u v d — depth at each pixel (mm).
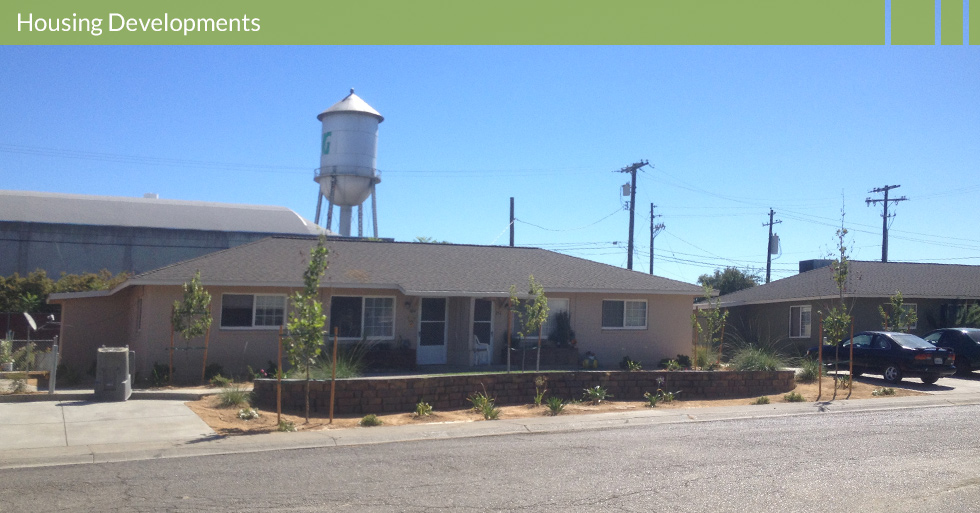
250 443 11234
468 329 22672
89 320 23078
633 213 36125
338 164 39844
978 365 22078
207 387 17203
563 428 13109
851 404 16219
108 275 35688
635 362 24203
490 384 15836
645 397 16906
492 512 7328
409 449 10938
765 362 19234
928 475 8945
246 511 7332
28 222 42688
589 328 24312
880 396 17703
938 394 18047
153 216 47812
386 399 14766
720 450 10656
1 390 15336
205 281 19344
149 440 11359
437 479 8781
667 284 25062
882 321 29656
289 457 10297
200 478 8844
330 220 41906
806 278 33906
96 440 11266
